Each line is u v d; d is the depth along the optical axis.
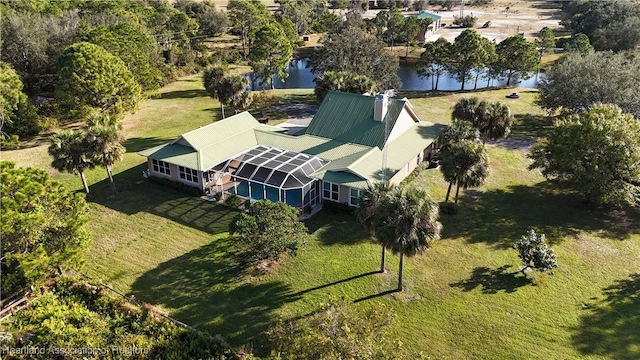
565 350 23.52
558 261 30.64
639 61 54.91
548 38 93.06
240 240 29.75
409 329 24.72
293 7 119.25
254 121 47.69
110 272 28.98
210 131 42.72
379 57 67.81
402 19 106.50
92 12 82.12
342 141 42.69
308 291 27.47
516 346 23.70
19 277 24.00
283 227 28.58
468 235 33.66
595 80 52.41
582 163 35.59
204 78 55.78
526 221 35.59
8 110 50.00
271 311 25.80
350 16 115.81
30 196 23.53
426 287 28.00
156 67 75.94
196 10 120.06
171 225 34.41
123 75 53.56
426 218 24.45
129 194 39.06
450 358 22.95
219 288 27.62
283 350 20.19
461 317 25.62
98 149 35.84
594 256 31.25
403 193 24.67
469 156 33.31
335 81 54.78
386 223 24.61
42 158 46.62
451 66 74.50
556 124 38.88
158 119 60.09
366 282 28.36
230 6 117.25
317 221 35.09
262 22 99.12
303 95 71.56
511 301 26.84
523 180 42.53
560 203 38.31
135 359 21.78
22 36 62.12
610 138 34.09
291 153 40.62
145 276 28.69
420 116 61.19
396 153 40.81
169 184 40.09
